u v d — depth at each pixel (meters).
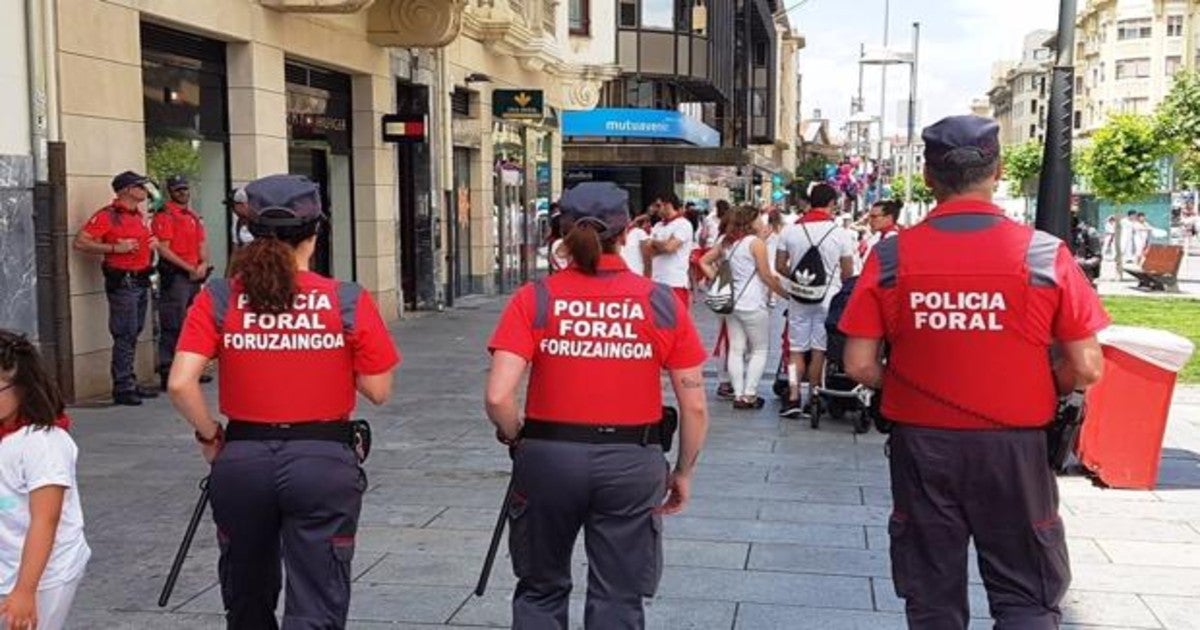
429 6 14.99
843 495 6.96
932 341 3.52
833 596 5.17
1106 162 34.38
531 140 23.55
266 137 12.21
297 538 3.67
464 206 20.25
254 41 11.91
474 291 20.61
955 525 3.59
